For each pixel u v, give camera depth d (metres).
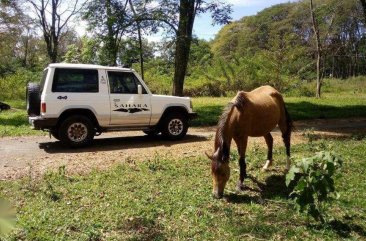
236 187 6.71
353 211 5.82
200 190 6.64
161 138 11.88
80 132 10.03
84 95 9.96
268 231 5.08
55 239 4.69
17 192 6.39
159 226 5.20
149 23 16.41
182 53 17.25
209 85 37.53
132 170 7.87
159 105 11.01
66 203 5.94
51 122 9.65
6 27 24.67
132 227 5.16
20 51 41.09
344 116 19.19
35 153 9.45
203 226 5.21
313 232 5.08
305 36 63.88
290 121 8.20
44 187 6.62
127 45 17.44
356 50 62.84
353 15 56.94
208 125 15.32
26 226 4.98
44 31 20.31
